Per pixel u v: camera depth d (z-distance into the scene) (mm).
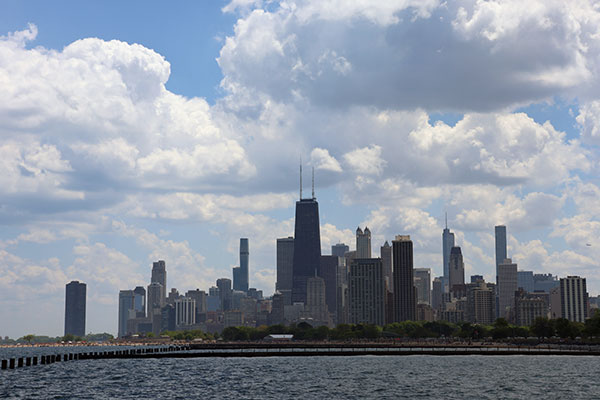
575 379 195125
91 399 150875
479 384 182250
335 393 162125
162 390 168000
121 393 161875
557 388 172250
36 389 168000
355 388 172750
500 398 154250
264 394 160500
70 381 187875
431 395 158625
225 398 153750
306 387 175250
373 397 155500
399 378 199250
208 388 172750
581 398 154500
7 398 152125
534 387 174625
